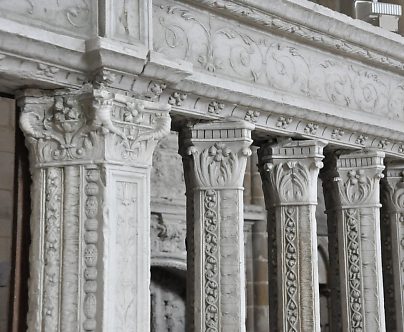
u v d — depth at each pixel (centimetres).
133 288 420
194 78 471
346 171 626
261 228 965
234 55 516
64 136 419
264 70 535
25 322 423
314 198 568
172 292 927
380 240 649
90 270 407
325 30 567
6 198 643
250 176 967
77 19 419
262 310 950
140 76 431
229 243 503
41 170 423
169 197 884
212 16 505
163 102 470
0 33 372
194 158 513
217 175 510
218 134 510
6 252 637
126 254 419
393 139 638
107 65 410
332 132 587
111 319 405
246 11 514
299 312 559
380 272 615
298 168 568
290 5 533
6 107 652
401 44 626
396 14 679
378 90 633
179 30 483
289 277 565
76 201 415
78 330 403
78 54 406
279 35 551
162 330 913
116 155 420
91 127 413
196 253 507
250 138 513
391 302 682
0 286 624
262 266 959
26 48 386
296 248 565
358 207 622
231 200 507
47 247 414
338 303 631
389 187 683
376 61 623
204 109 497
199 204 511
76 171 417
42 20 405
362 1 678
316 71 577
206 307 499
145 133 434
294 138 572
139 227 427
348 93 602
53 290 411
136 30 436
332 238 639
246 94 505
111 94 412
